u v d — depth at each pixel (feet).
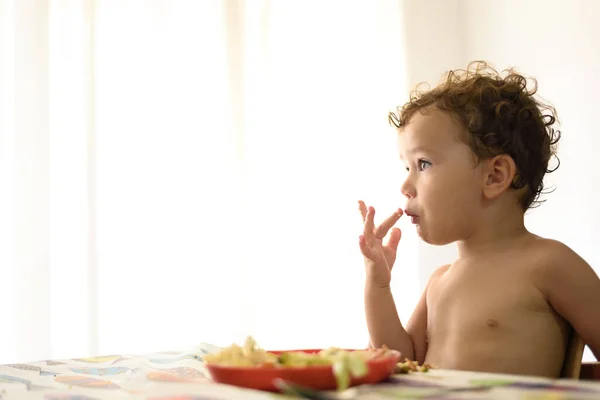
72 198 6.68
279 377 1.98
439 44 7.86
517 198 3.30
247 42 7.45
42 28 6.66
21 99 6.58
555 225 6.33
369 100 7.75
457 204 3.26
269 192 7.38
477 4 7.48
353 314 7.45
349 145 7.64
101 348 6.66
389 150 7.71
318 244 7.46
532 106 3.42
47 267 6.48
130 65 6.97
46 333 6.43
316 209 7.49
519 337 2.99
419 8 7.93
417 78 7.86
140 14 7.06
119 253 6.79
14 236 6.47
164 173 7.00
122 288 6.77
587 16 6.11
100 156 6.81
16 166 6.52
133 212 6.86
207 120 7.20
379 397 1.81
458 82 3.51
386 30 7.89
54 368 2.83
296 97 7.57
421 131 3.34
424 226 3.35
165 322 6.89
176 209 7.02
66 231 6.63
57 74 6.72
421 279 7.62
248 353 2.21
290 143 7.50
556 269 2.99
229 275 7.13
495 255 3.21
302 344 7.32
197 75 7.20
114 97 6.89
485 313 3.09
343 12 7.80
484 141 3.23
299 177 7.48
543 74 6.57
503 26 7.11
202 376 2.57
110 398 2.12
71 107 6.75
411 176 3.43
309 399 1.74
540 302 3.01
